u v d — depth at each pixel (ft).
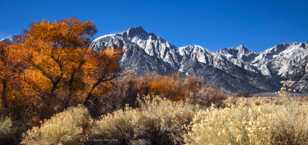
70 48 109.50
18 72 102.73
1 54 100.42
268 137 19.19
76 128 39.91
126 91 116.26
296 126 20.42
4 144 48.01
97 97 110.01
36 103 95.25
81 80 110.01
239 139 19.39
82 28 112.06
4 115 77.82
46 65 105.40
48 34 107.34
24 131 52.39
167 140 36.24
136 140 36.70
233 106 26.12
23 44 106.93
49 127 39.70
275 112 22.41
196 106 40.09
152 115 38.19
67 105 99.14
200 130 22.68
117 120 39.34
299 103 26.35
